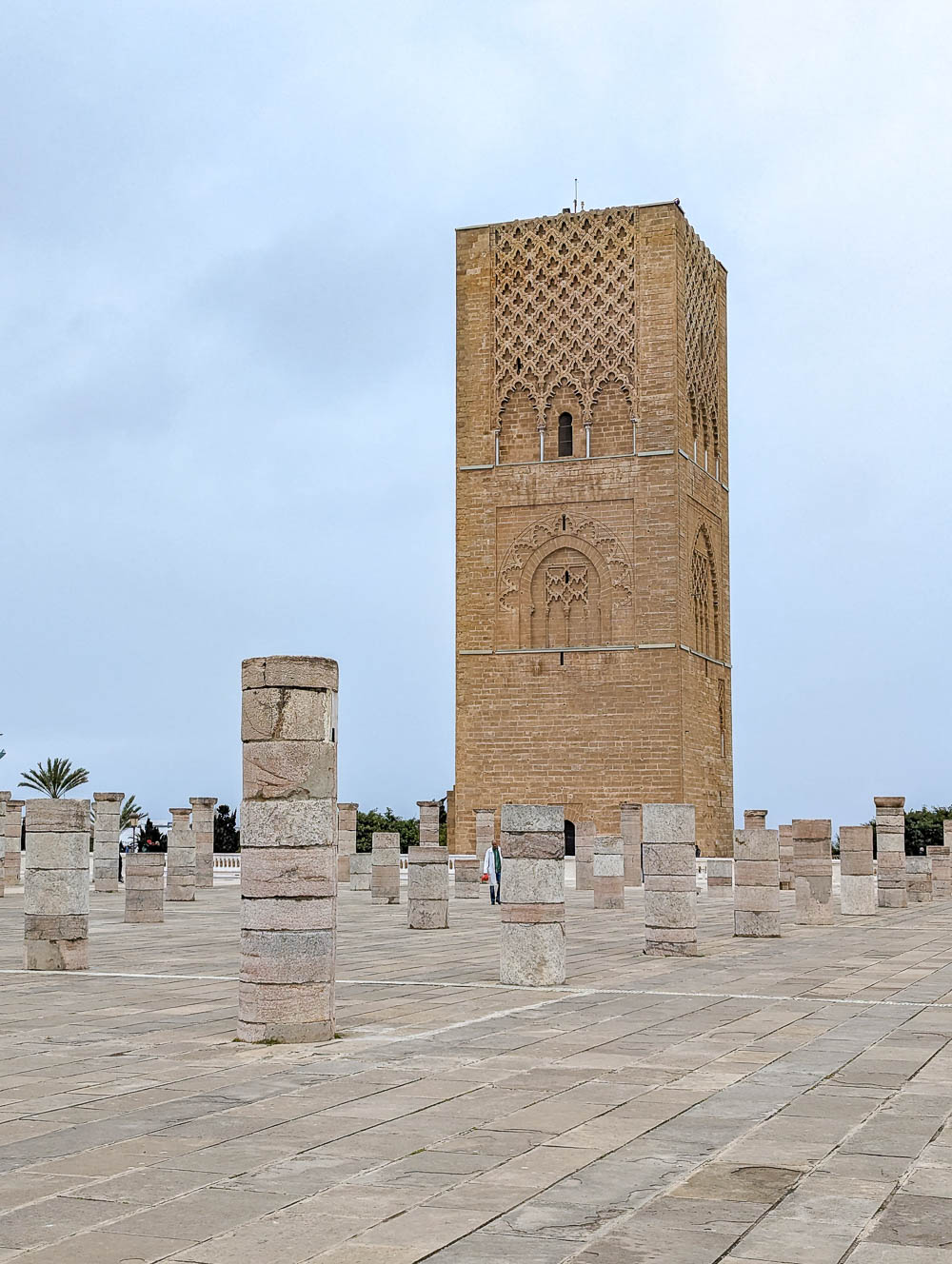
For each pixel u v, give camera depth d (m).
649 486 67.44
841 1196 8.72
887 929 33.00
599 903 42.03
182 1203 8.60
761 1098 11.69
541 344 69.75
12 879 57.38
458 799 69.31
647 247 68.19
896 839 42.88
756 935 30.16
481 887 54.03
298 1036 14.70
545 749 68.25
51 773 94.56
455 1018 16.61
